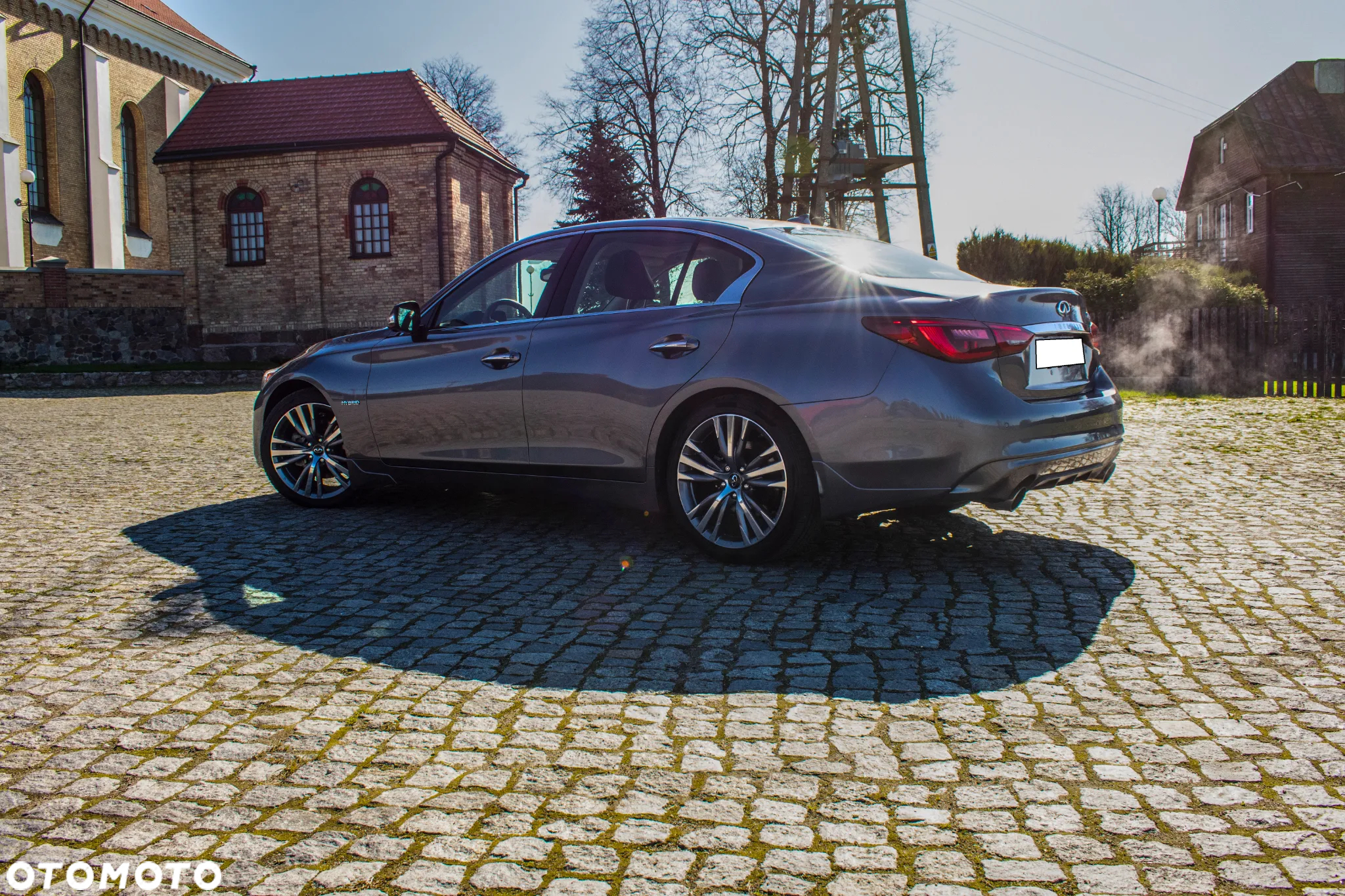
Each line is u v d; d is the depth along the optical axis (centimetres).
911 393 405
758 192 3325
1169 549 485
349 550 501
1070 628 365
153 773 258
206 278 2897
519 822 232
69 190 3528
